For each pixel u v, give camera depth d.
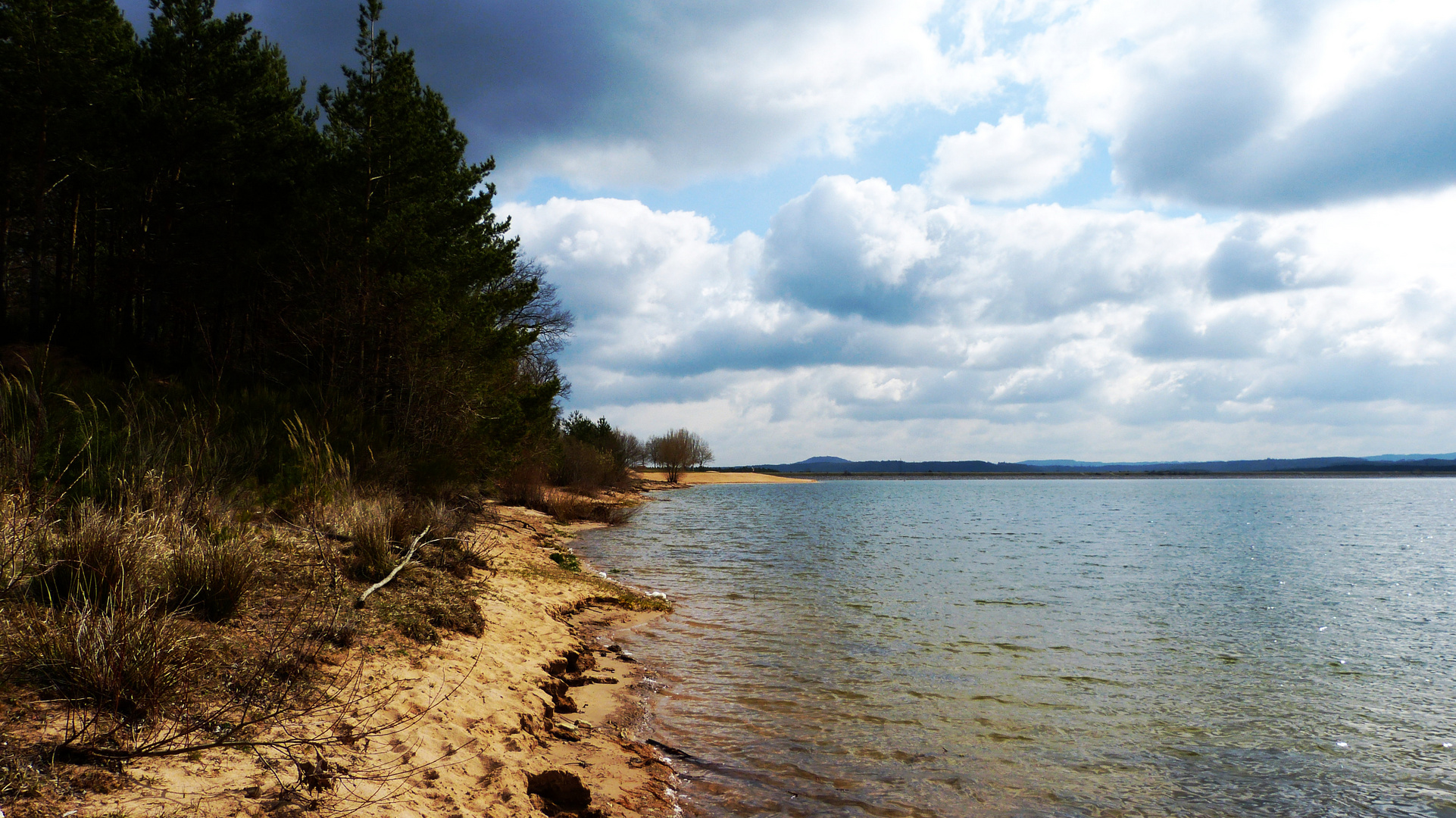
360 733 4.34
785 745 6.29
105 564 5.22
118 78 19.52
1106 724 7.29
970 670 9.06
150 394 12.77
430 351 19.75
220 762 3.56
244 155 20.48
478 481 23.47
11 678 3.74
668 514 42.41
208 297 20.66
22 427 8.09
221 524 7.67
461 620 7.61
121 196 19.45
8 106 17.45
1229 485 189.25
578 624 10.41
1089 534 34.97
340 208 19.73
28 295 22.41
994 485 185.50
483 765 4.57
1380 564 23.83
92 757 3.25
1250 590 17.67
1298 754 6.71
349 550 8.88
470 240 25.38
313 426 14.55
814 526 34.97
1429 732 7.37
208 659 4.65
